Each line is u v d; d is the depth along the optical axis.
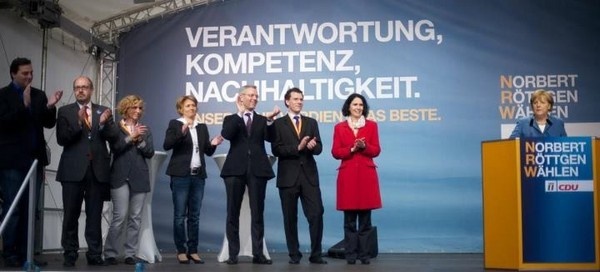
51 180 7.95
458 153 8.39
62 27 7.65
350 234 5.82
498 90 8.43
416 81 8.51
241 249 6.44
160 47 8.80
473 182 8.34
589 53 8.38
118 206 5.79
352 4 8.66
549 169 4.64
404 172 8.41
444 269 5.05
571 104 8.35
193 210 6.05
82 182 5.52
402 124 8.47
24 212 5.46
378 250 8.31
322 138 8.53
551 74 8.40
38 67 7.68
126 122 6.00
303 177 5.84
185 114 6.07
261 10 8.76
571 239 4.60
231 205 5.81
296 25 8.70
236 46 8.74
